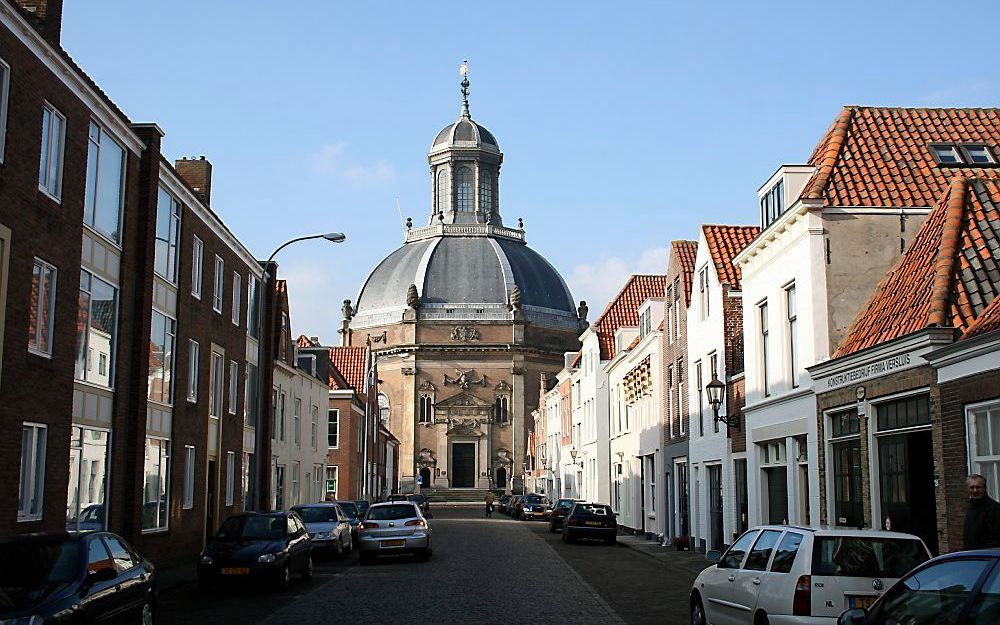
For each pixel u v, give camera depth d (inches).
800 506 865.5
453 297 4918.8
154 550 999.0
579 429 2511.1
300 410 1824.6
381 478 3351.4
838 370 749.3
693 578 942.4
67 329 779.4
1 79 667.4
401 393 4830.2
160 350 1022.4
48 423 745.6
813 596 425.4
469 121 5388.8
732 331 1113.4
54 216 754.8
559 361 5000.0
